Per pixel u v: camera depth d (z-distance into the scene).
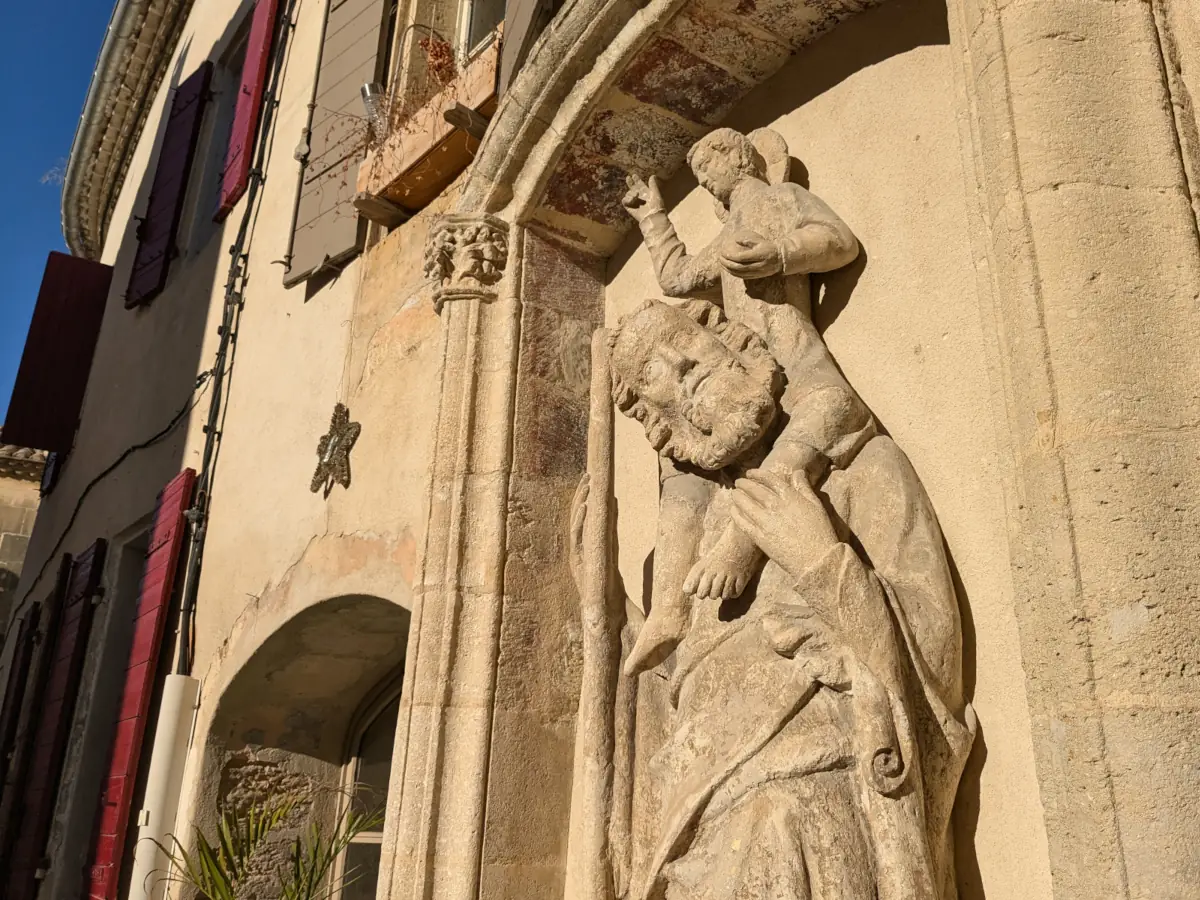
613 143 2.54
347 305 3.94
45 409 6.74
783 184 2.12
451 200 3.44
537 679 2.32
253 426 4.38
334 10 4.73
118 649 5.26
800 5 2.18
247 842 3.34
